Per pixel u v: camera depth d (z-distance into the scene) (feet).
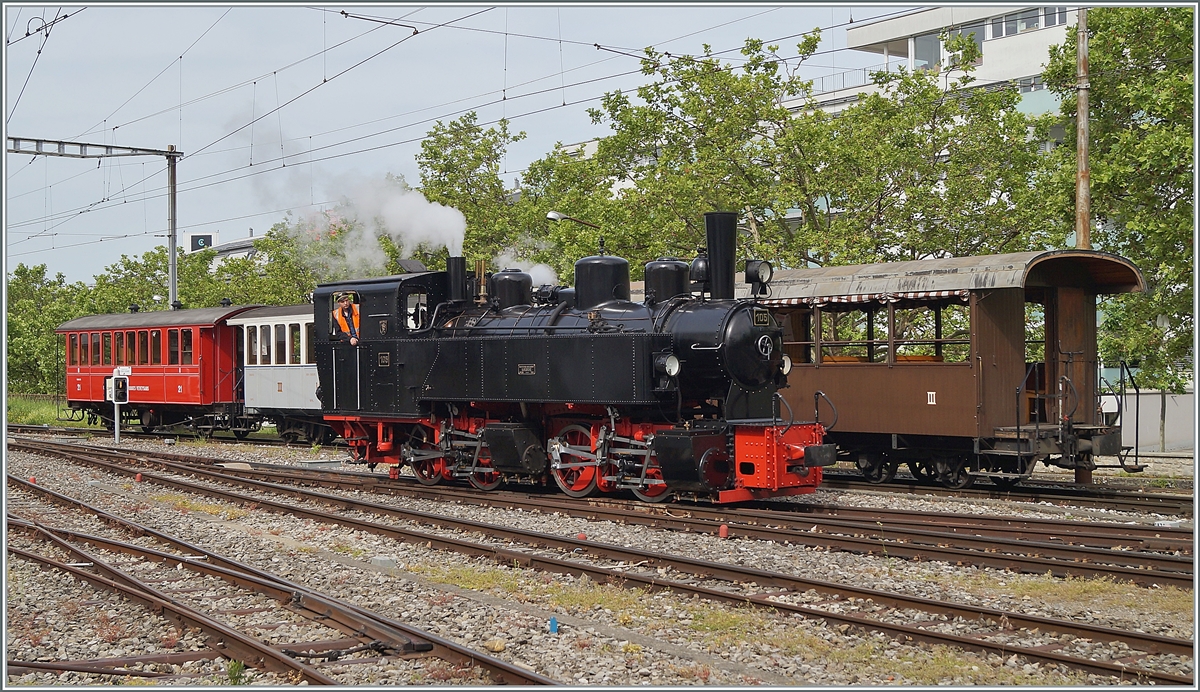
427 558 34.19
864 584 29.43
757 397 45.44
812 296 54.49
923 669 21.58
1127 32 56.44
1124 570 29.22
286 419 84.23
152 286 159.33
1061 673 21.13
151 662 22.63
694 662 22.53
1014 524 37.42
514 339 48.70
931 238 79.15
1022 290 51.37
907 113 79.20
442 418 53.83
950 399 49.26
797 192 79.46
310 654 22.75
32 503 49.42
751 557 33.24
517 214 105.19
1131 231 57.26
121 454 70.38
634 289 63.26
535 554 33.63
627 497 47.96
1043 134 79.36
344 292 57.93
